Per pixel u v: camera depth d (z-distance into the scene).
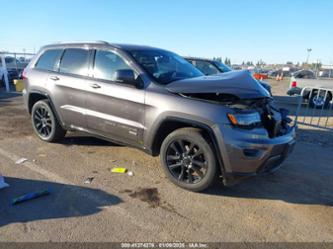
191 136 3.45
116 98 3.99
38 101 5.26
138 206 3.21
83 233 2.68
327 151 5.64
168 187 3.69
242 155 3.19
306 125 7.89
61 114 4.83
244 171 3.26
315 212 3.26
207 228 2.85
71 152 4.84
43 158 4.53
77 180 3.79
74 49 4.76
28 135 5.77
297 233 2.84
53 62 5.02
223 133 3.20
